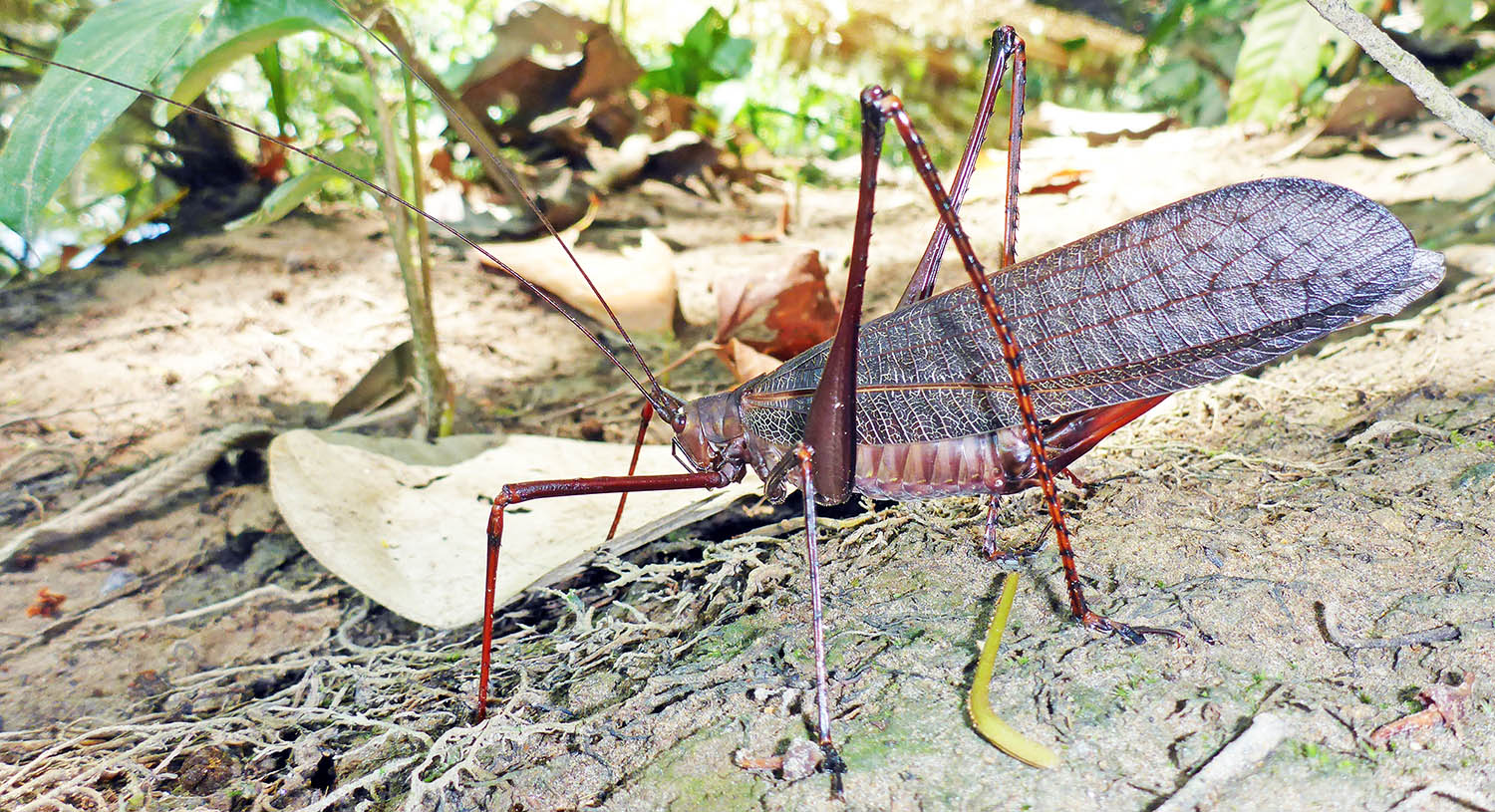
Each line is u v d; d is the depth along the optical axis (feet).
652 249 0.94
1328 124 1.20
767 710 0.56
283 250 1.05
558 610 0.68
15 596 0.70
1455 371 0.71
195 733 0.60
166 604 0.70
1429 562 0.57
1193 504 0.64
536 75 1.29
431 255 1.07
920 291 0.66
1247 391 0.75
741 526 0.73
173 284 0.98
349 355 0.89
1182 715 0.52
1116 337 0.57
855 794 0.51
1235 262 0.56
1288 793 0.49
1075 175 1.18
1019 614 0.59
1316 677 0.53
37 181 0.62
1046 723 0.53
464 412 0.84
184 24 0.63
